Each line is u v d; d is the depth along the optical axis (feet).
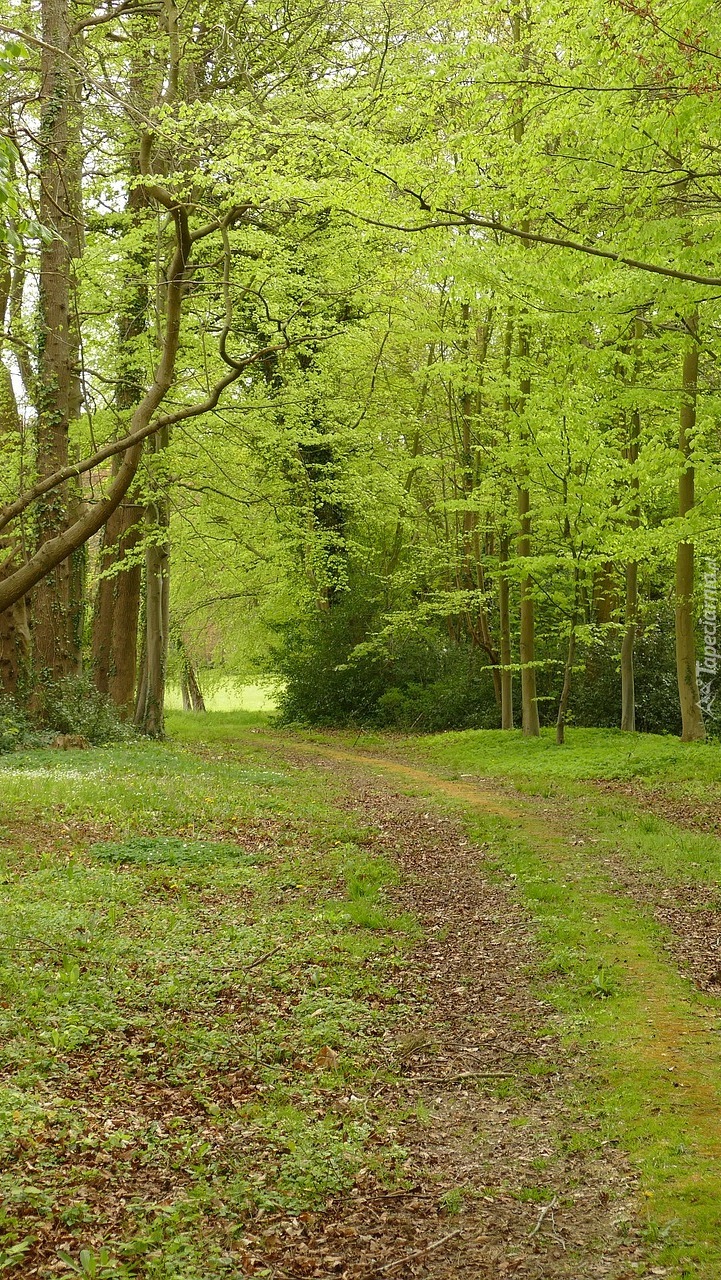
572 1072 20.76
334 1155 17.19
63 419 59.62
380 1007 24.79
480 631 101.50
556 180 33.86
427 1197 16.21
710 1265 13.74
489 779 64.13
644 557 63.77
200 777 56.44
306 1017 23.41
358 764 74.59
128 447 29.96
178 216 31.99
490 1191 16.29
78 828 39.55
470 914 33.06
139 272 58.08
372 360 91.50
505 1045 22.47
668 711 81.10
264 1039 22.07
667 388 50.39
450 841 44.62
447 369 66.13
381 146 33.19
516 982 26.45
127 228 63.77
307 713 107.65
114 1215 14.76
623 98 30.40
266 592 103.19
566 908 32.48
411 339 87.56
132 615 82.43
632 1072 20.12
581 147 33.86
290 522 77.77
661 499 82.33
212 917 30.55
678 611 65.51
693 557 66.28
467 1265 14.30
